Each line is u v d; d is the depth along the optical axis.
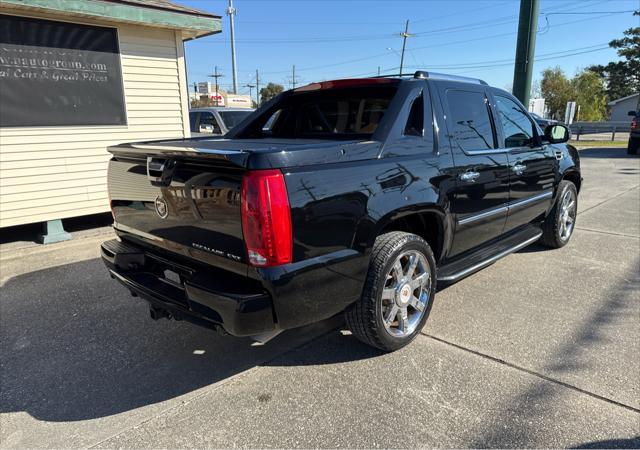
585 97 61.75
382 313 2.99
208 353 3.25
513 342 3.28
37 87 5.96
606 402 2.59
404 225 3.39
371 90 3.65
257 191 2.25
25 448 2.34
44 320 3.79
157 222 2.85
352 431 2.40
